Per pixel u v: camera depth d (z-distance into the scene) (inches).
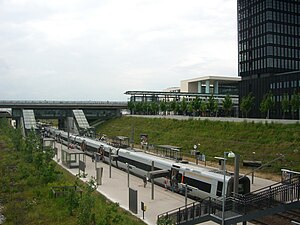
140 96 5103.3
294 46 4146.2
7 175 2057.1
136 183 1836.9
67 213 1309.1
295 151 2039.9
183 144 2829.7
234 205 992.2
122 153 2224.4
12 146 3270.2
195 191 1461.6
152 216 1241.4
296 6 4188.0
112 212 1211.9
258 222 1165.7
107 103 4817.9
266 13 4018.2
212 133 2824.8
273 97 3759.8
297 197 969.5
